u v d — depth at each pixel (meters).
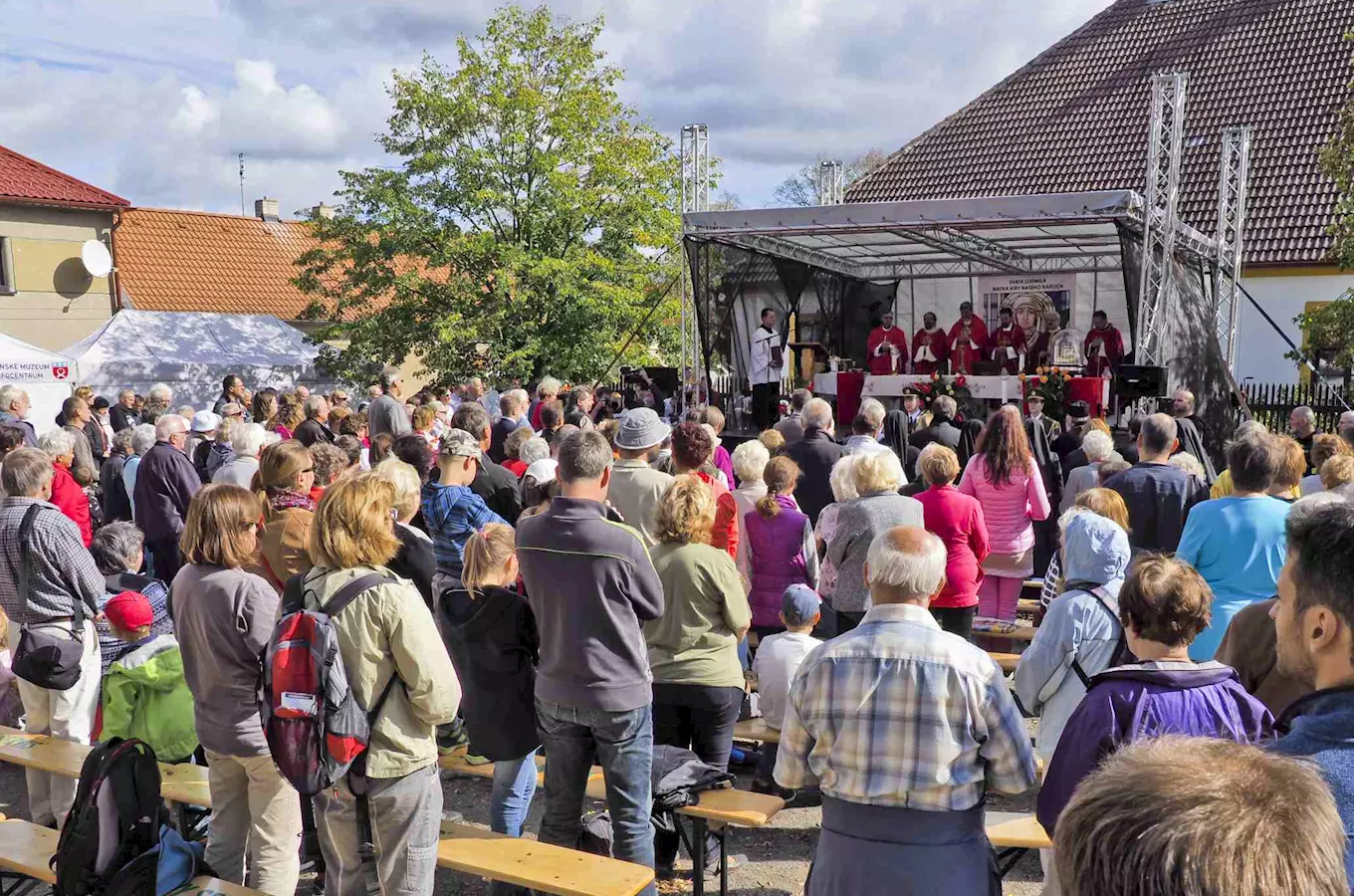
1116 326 16.05
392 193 17.88
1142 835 0.84
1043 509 5.59
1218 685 2.28
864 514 4.39
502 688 3.46
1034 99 24.05
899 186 23.81
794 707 2.51
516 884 3.13
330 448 4.83
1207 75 22.41
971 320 15.40
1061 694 3.22
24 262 19.23
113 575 4.75
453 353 18.47
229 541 3.14
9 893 3.83
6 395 8.26
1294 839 0.83
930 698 2.33
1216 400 12.26
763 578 4.93
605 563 3.10
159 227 26.33
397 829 2.75
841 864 2.39
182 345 17.58
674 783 3.55
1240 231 14.20
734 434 13.80
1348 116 15.52
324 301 25.69
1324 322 16.17
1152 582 2.36
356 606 2.68
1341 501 1.64
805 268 16.14
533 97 17.73
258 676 3.13
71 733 4.32
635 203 18.52
